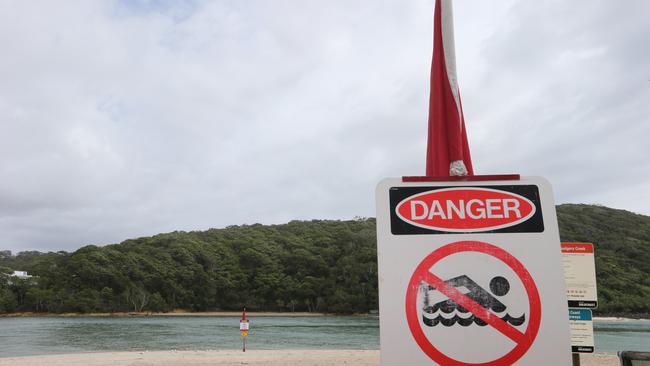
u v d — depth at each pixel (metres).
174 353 26.08
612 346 35.94
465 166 3.83
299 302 93.12
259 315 89.62
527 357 2.60
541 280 2.70
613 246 99.06
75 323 64.56
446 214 2.83
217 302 93.12
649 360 3.93
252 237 109.88
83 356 24.33
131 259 88.69
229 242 104.38
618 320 75.00
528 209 2.83
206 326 61.56
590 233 105.44
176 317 81.75
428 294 2.70
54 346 36.44
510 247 2.76
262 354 25.16
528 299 2.67
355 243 102.38
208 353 26.00
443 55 3.93
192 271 91.88
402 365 2.61
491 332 2.63
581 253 7.86
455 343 2.62
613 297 79.75
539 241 2.77
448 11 3.95
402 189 2.90
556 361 2.58
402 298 2.71
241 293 93.50
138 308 84.62
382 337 2.65
